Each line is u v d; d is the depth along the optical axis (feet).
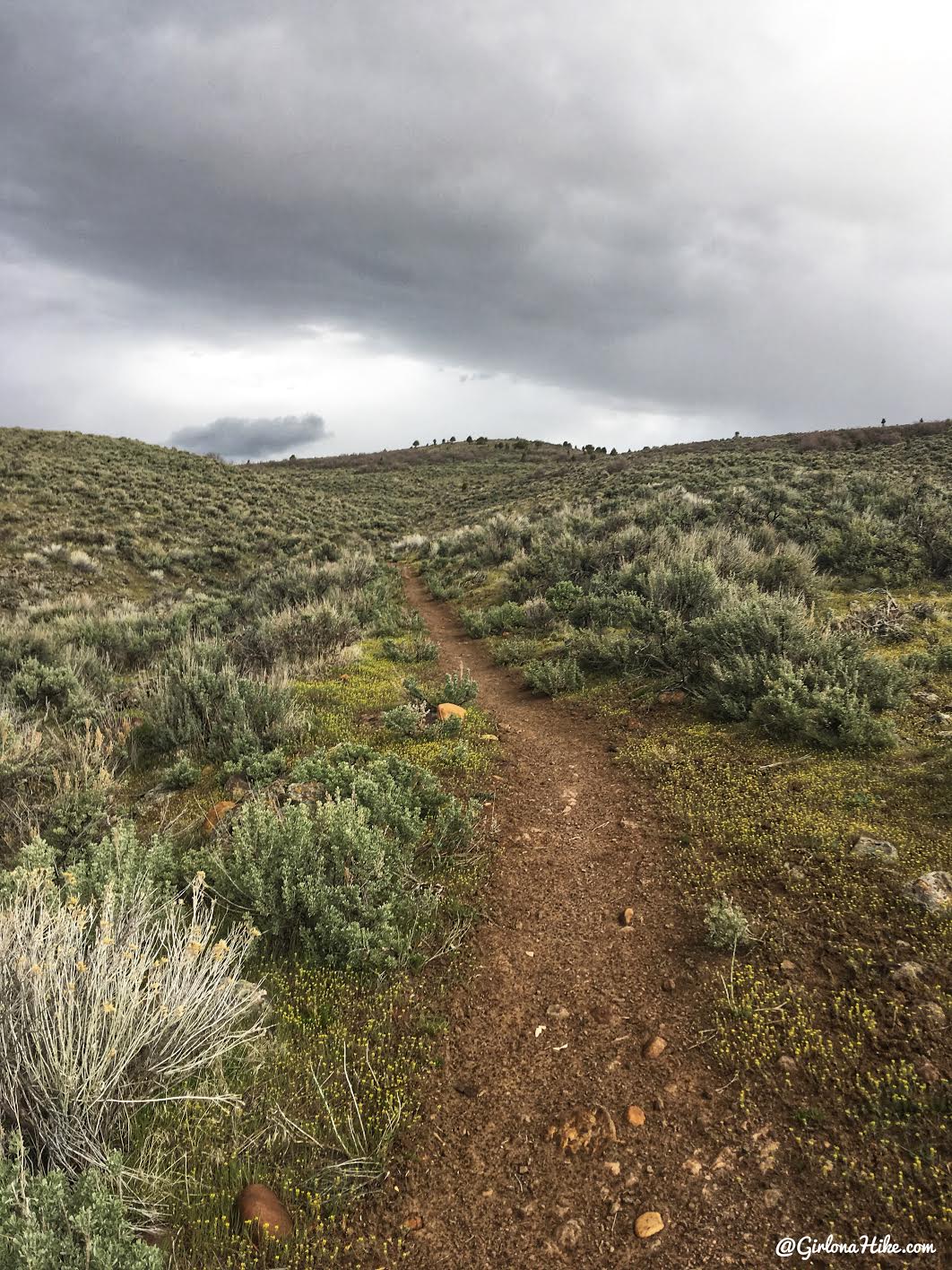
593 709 27.96
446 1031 11.78
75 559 78.54
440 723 25.93
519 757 23.67
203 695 27.12
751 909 14.01
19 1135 8.40
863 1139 9.15
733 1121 9.72
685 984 12.42
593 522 73.41
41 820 18.48
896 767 18.39
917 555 42.80
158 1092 10.32
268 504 135.03
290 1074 10.84
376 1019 12.01
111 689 32.73
